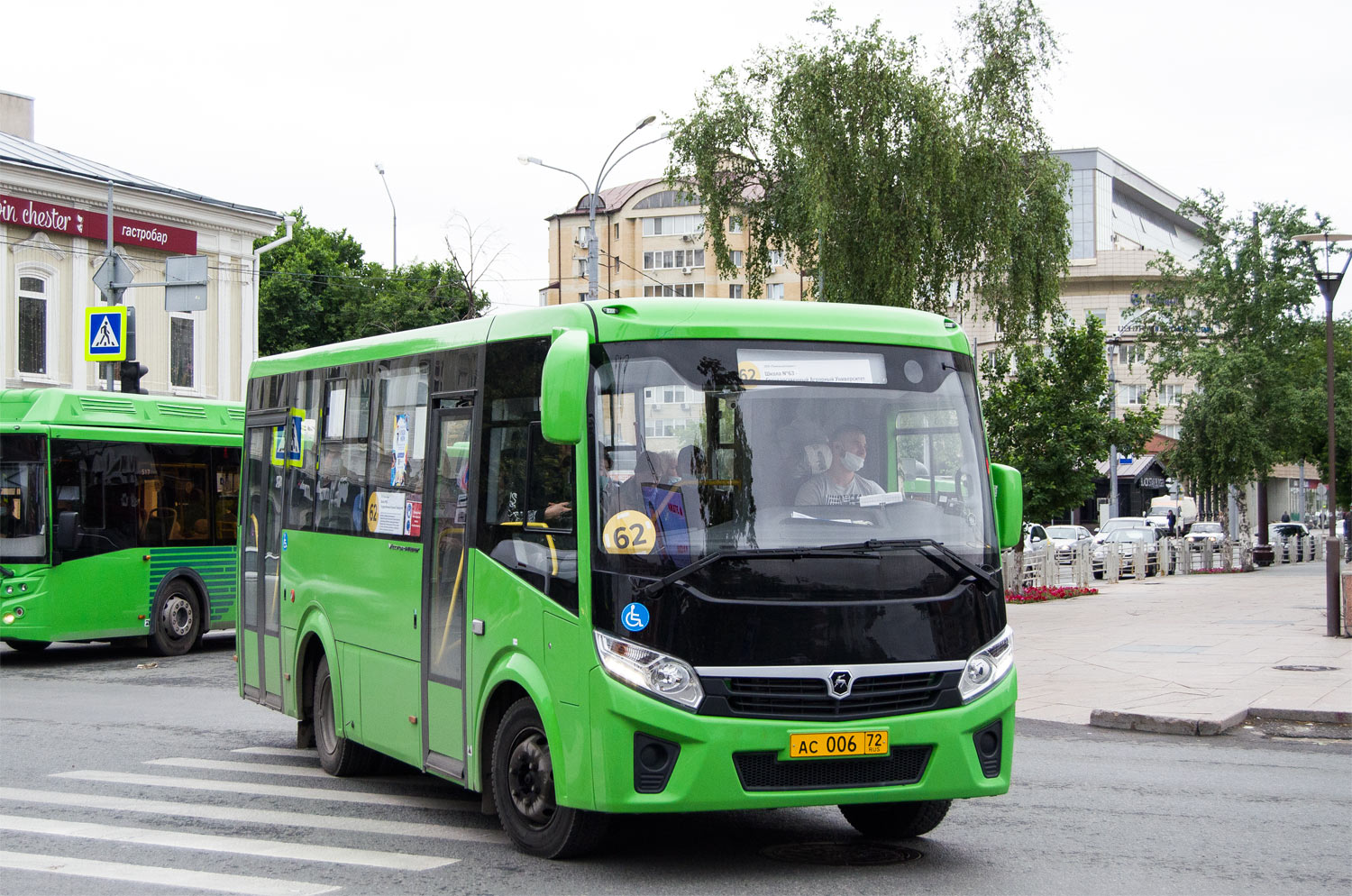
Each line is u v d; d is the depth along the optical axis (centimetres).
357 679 952
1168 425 8562
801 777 673
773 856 748
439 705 826
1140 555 4025
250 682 1183
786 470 704
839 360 734
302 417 1092
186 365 3938
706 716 661
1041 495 2927
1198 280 5488
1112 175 10394
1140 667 1675
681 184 2991
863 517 708
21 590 1819
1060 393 2944
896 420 733
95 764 1080
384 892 675
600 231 9738
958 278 2834
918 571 705
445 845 782
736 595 673
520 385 759
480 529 786
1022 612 2661
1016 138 2719
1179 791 958
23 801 925
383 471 931
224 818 864
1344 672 1587
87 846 789
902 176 2639
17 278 3512
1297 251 5241
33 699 1512
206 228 3966
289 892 677
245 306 4088
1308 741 1213
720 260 2905
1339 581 2047
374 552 927
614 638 670
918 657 693
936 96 2656
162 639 1977
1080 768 1059
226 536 2080
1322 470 6238
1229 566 4638
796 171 2694
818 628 679
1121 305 8775
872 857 747
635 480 689
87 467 1891
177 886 694
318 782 995
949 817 862
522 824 750
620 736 664
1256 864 733
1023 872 713
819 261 2653
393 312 5959
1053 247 2822
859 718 679
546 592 711
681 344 712
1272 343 5269
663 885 683
